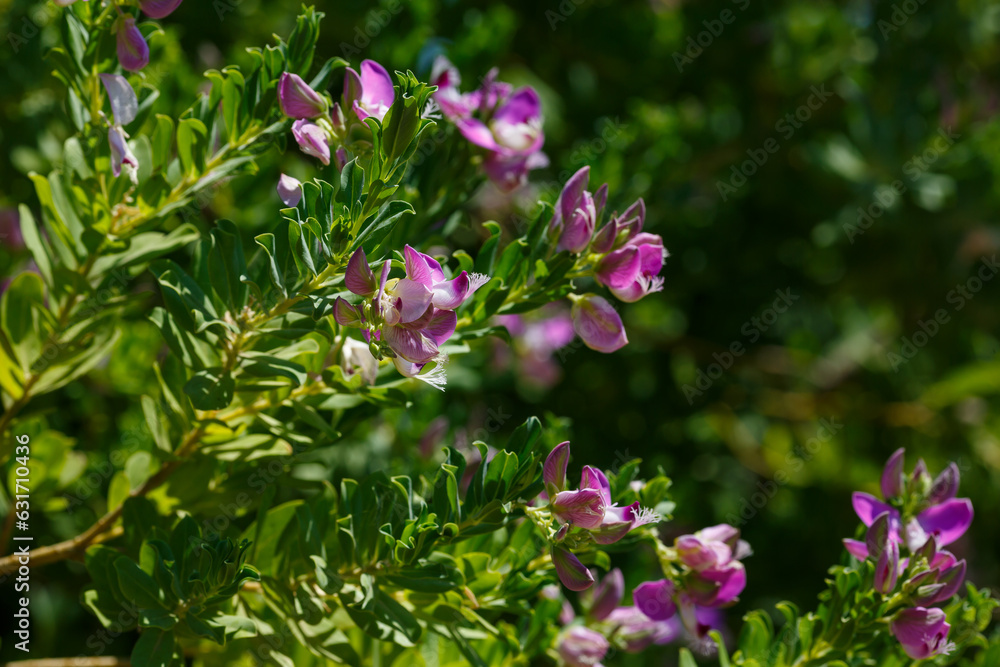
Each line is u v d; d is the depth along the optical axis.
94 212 0.77
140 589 0.74
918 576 0.76
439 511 0.74
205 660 0.79
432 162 0.81
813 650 0.78
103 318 0.79
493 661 0.80
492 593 0.77
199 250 0.76
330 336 0.73
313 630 0.77
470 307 0.76
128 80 0.78
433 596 0.76
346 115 0.74
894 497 0.79
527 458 0.73
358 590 0.75
